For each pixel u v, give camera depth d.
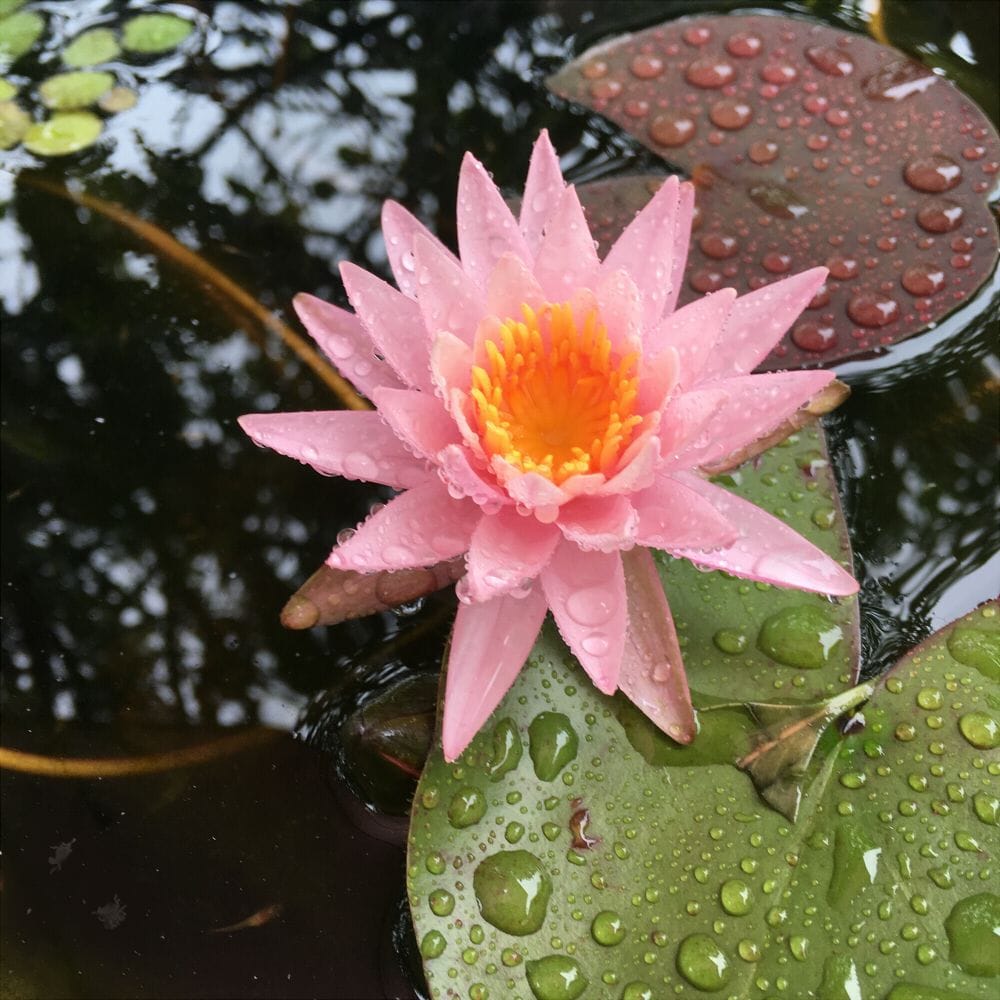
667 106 0.33
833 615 0.28
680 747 0.27
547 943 0.26
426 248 0.27
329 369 0.33
